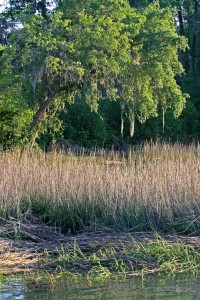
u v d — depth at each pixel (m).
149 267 12.90
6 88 26.41
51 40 25.77
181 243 13.75
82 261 12.98
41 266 12.85
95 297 11.12
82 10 28.23
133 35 27.98
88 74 26.58
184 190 16.06
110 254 13.20
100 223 15.66
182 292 11.36
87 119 36.12
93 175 17.14
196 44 48.53
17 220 15.74
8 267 12.75
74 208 16.08
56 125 29.31
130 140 38.28
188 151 23.72
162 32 28.41
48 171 17.77
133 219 15.54
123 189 16.14
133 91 27.97
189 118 40.72
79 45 26.50
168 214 15.40
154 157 20.58
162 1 44.03
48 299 11.00
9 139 27.55
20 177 17.47
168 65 28.31
